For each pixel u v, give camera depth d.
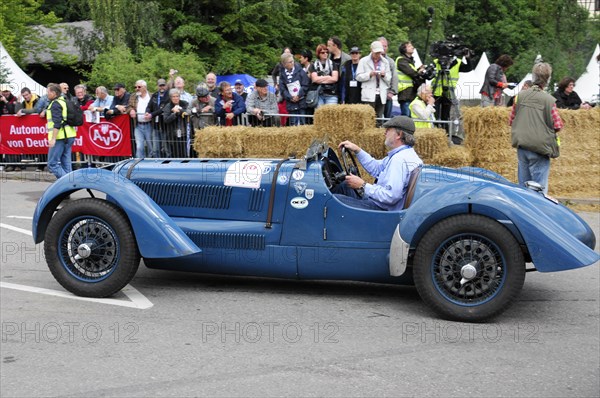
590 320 5.42
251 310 5.61
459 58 11.79
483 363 4.51
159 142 12.12
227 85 11.52
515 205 5.18
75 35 23.59
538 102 7.84
